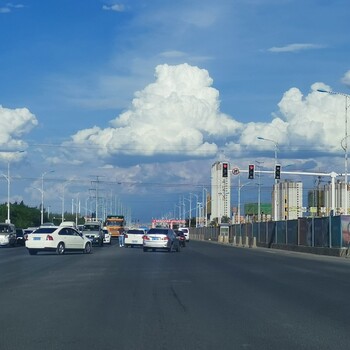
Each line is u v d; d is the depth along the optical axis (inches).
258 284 841.5
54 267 1137.4
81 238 1708.9
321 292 746.8
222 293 729.0
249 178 2003.0
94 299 666.8
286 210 4077.3
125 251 1902.1
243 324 510.9
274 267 1208.2
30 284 822.5
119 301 650.8
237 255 1734.7
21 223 4313.5
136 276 949.2
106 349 410.6
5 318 538.0
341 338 452.1
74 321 522.3
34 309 591.2
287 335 463.5
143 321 523.5
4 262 1289.4
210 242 3823.8
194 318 540.4
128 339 445.1
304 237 2102.6
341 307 614.2
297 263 1370.6
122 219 3705.7
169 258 1485.0
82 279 896.3
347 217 1737.2
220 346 422.0
